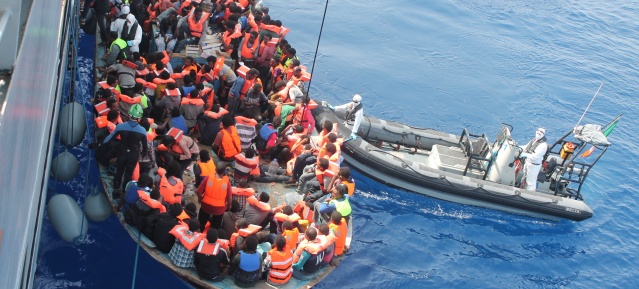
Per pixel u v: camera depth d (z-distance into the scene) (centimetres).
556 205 1322
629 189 1530
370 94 1727
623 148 1695
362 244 1198
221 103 1258
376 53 1959
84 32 1576
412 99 1742
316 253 895
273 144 1138
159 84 1141
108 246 1032
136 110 1054
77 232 981
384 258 1173
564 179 1359
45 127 571
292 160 1124
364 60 1900
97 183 1094
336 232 938
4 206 341
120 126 946
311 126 1222
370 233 1230
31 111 457
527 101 1831
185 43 1355
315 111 1354
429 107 1719
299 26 2042
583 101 1883
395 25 2167
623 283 1212
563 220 1364
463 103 1767
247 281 860
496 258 1226
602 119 1798
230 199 927
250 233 874
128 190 913
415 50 2025
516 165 1359
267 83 1347
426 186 1311
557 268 1227
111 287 970
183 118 1080
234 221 928
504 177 1338
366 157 1305
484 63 2012
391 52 1983
